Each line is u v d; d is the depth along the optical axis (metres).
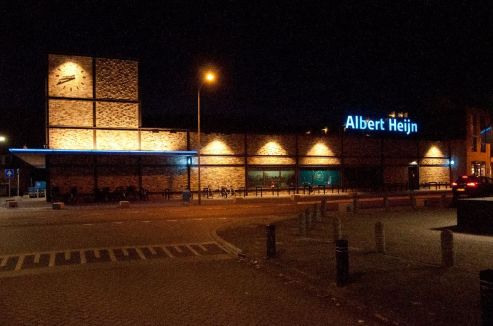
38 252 13.45
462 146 51.97
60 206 29.56
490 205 15.73
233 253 13.11
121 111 35.81
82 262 11.87
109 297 8.41
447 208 27.31
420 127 51.81
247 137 40.84
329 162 44.94
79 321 7.02
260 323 6.84
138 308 7.68
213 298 8.27
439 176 51.78
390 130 48.47
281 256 11.88
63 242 15.34
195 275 10.24
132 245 14.61
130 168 36.06
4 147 59.53
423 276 9.21
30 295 8.61
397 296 7.80
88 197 34.62
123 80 35.91
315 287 8.85
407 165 49.53
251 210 27.58
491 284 5.03
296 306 7.73
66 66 34.25
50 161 33.75
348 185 46.09
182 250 13.65
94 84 34.97
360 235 15.73
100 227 19.56
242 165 40.53
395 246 13.20
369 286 8.51
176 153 35.72
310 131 48.94
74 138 34.38
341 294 8.07
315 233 16.50
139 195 35.81
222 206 30.83
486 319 5.05
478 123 53.19
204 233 17.44
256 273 10.44
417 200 27.89
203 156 38.88
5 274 10.48
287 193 42.72
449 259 10.11
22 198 46.59
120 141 35.75
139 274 10.38
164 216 24.36
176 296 8.42
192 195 38.25
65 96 34.16
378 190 47.41
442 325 6.29
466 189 27.92
